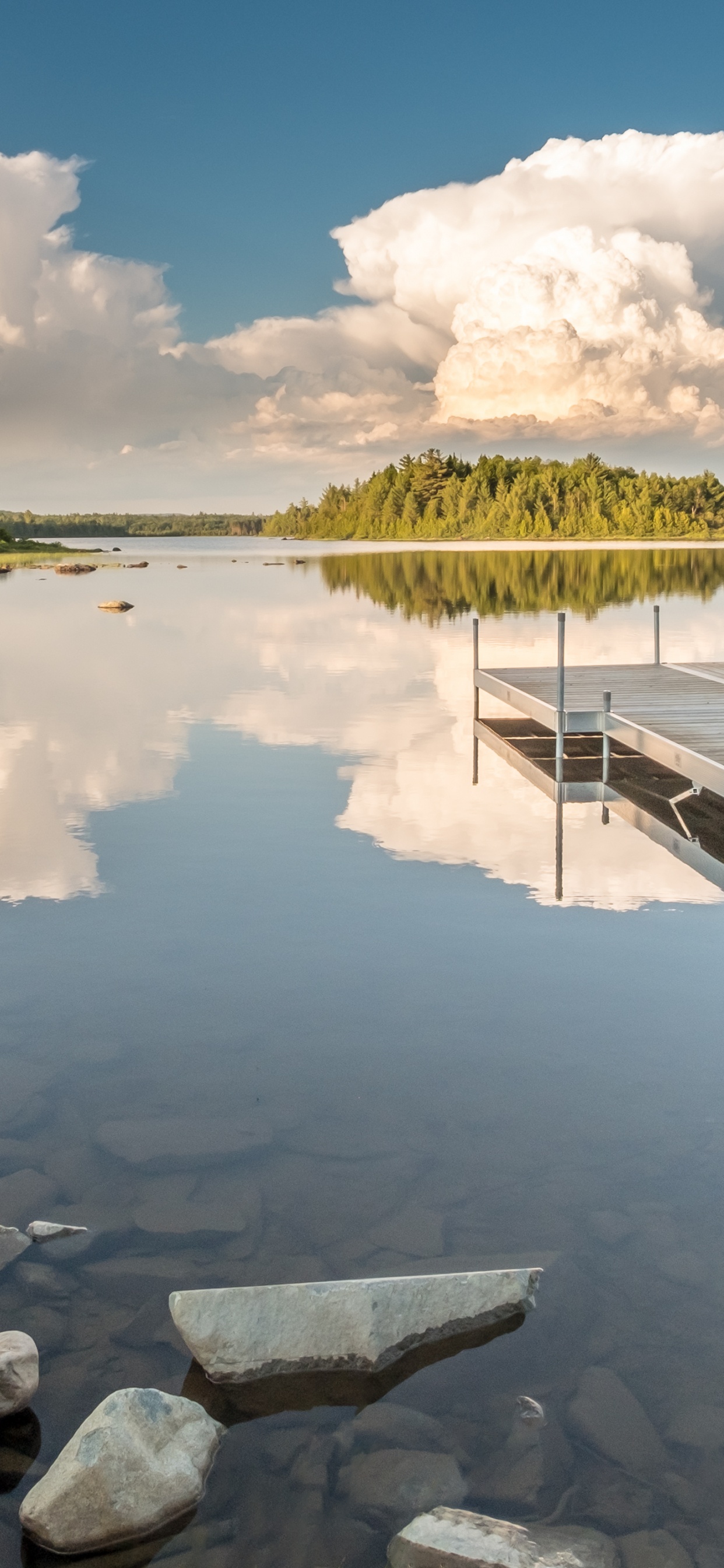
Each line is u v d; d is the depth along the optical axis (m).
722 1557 1.67
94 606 22.38
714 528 100.44
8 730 9.15
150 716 9.80
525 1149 2.76
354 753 8.09
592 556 51.81
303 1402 2.01
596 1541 1.70
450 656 13.59
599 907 4.66
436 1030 3.47
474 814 6.34
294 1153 2.77
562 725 7.41
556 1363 2.07
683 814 6.36
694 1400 1.97
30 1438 1.93
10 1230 2.46
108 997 3.76
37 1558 1.73
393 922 4.50
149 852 5.56
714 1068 3.18
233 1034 3.46
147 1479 1.79
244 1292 2.14
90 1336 2.16
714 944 4.20
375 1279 2.17
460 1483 1.82
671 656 12.97
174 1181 2.66
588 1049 3.31
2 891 4.94
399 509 111.38
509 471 108.19
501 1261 2.33
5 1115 2.98
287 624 18.17
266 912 4.63
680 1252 2.36
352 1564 1.69
